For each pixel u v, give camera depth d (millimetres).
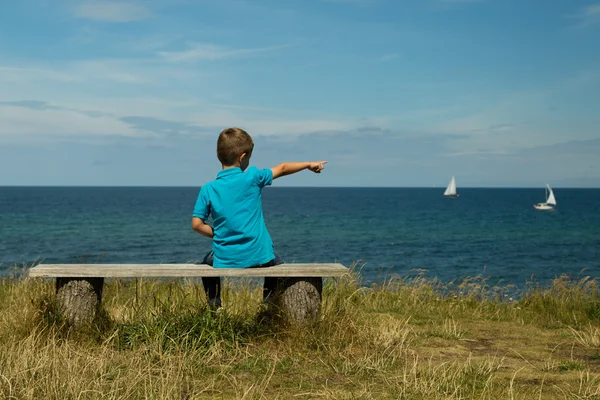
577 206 125000
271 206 115562
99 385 3750
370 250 34156
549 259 30688
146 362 4379
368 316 6922
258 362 4621
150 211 86312
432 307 8273
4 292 7762
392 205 124812
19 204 109375
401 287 9781
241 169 5312
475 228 55250
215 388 4043
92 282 4973
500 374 4668
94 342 4781
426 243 39188
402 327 6418
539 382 4453
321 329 5090
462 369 4680
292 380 4285
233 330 5035
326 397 3898
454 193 188250
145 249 33219
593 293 9234
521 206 122688
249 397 3842
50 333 4730
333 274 5074
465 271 25297
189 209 94812
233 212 5047
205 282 5367
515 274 24375
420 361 4988
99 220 62469
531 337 6371
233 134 5199
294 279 5152
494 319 7586
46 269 4836
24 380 3748
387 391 4090
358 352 5031
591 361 5234
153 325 4957
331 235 45250
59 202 123312
